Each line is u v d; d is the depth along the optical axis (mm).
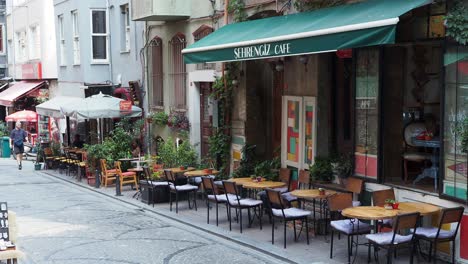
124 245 10969
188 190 14172
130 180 18516
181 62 18156
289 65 13531
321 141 12484
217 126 15867
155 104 20172
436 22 9578
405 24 10211
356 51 10898
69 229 12508
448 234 8578
